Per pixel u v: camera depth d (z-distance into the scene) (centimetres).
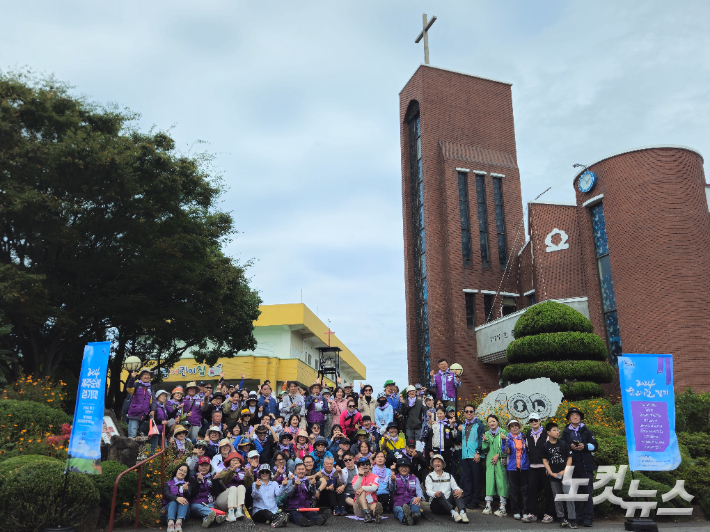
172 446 1148
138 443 1150
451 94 3106
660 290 1877
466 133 3073
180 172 1967
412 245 3114
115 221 1822
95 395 852
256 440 1187
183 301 2155
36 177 1677
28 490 847
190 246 1995
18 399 1427
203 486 1005
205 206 2130
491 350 2602
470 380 2669
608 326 2119
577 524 1002
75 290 1903
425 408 1353
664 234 1908
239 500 997
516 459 1109
